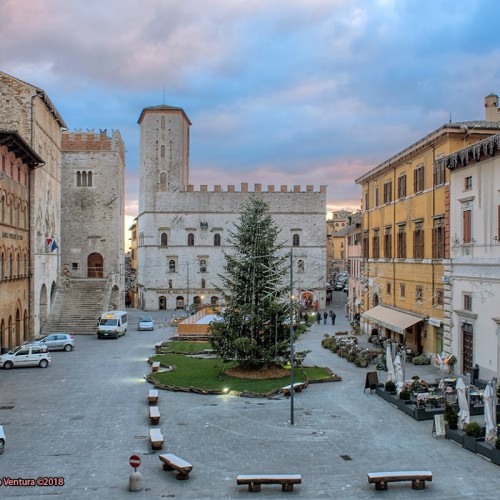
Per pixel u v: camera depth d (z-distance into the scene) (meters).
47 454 21.61
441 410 26.84
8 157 46.16
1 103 53.88
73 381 35.72
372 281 57.06
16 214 48.50
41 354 40.94
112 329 57.31
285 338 36.16
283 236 98.00
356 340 50.56
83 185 82.19
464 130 38.12
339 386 34.06
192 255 97.25
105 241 82.06
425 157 42.97
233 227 97.31
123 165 90.25
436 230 40.97
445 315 38.41
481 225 33.97
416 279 45.00
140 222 103.12
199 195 97.38
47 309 61.06
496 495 17.81
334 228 179.00
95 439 23.50
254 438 23.73
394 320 46.19
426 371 38.62
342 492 18.06
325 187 98.88
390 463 20.75
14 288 47.88
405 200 47.53
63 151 81.88
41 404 29.53
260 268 36.16
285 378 35.44
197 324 57.34
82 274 81.62
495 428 21.73
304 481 18.98
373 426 25.55
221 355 36.25
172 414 27.56
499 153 31.94
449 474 19.66
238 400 30.52
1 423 25.88
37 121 55.62
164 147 97.62
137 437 23.80
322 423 26.00
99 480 18.95
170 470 19.88
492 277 32.50
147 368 40.53
